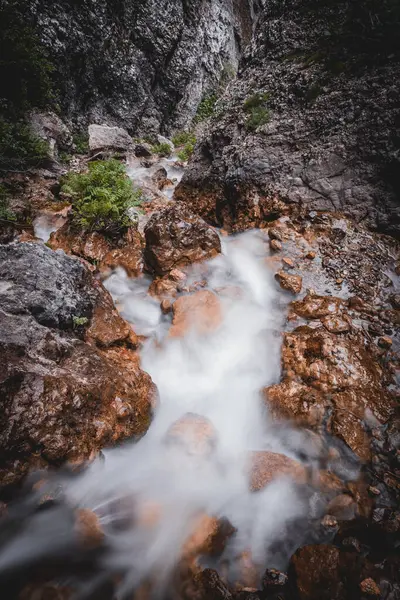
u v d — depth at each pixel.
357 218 5.86
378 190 5.83
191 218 5.43
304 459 3.00
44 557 2.46
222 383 3.83
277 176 6.59
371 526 2.47
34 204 7.73
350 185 6.02
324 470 2.86
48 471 2.54
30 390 2.66
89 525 2.54
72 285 4.04
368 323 4.12
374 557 2.31
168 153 15.62
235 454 3.12
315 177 6.28
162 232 5.18
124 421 3.01
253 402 3.51
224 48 21.70
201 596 2.20
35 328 3.18
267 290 4.86
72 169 10.51
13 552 2.43
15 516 2.46
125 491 2.83
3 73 9.85
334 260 5.19
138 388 3.32
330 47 7.80
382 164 5.81
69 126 13.81
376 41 7.09
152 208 7.60
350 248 5.37
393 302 4.52
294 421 3.16
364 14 7.71
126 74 15.69
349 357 3.60
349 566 2.25
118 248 5.91
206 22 19.80
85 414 2.82
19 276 3.60
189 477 2.90
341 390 3.33
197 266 5.21
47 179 8.88
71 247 5.83
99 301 4.22
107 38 14.66
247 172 6.84
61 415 2.68
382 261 5.20
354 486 2.71
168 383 3.86
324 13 8.45
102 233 6.02
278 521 2.64
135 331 4.44
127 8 15.34
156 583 2.30
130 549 2.47
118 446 2.95
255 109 7.94
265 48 9.21
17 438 2.46
